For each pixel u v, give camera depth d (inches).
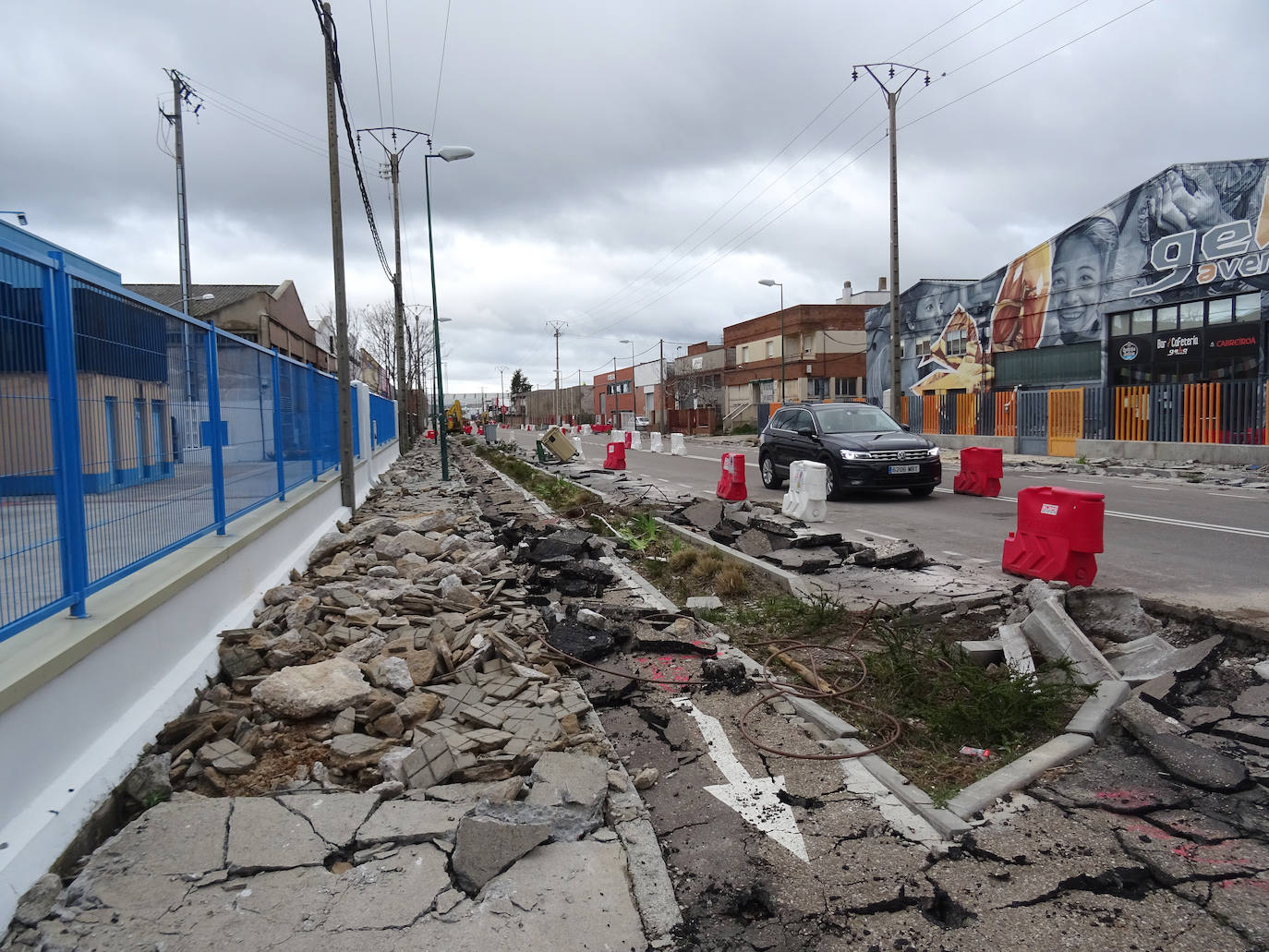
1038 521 291.4
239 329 1082.7
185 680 178.5
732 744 170.9
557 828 128.6
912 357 1421.0
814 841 131.2
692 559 337.7
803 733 175.0
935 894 115.7
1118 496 543.8
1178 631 224.4
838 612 253.0
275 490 339.0
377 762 151.7
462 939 103.7
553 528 415.2
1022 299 1157.7
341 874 116.3
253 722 171.2
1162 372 959.6
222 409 252.4
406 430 1652.3
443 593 265.7
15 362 131.3
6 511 128.8
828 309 2026.3
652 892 116.6
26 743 120.0
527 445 1911.9
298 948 101.0
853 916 111.9
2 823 112.8
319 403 478.6
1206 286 893.8
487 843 120.0
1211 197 879.7
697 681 208.4
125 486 173.5
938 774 152.9
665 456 1205.1
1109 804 136.0
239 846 121.9
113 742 143.3
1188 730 161.5
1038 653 204.8
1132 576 291.0
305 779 148.9
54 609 139.9
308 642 215.5
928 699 183.9
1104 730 163.3
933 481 538.0
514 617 248.8
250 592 251.8
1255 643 205.6
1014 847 126.0
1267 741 152.3
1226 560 311.7
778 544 354.3
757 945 106.3
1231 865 117.6
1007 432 1045.2
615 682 204.1
